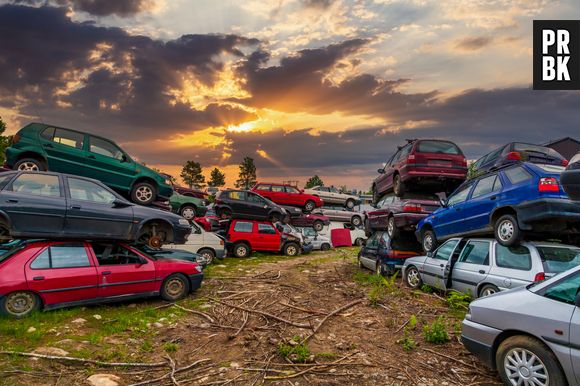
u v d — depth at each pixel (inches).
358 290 386.6
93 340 226.7
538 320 152.9
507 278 269.0
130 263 309.9
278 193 932.0
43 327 244.4
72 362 195.6
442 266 336.8
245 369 194.1
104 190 322.7
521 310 160.1
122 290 299.0
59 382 175.0
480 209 325.1
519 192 284.5
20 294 258.2
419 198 469.1
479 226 326.6
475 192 343.9
